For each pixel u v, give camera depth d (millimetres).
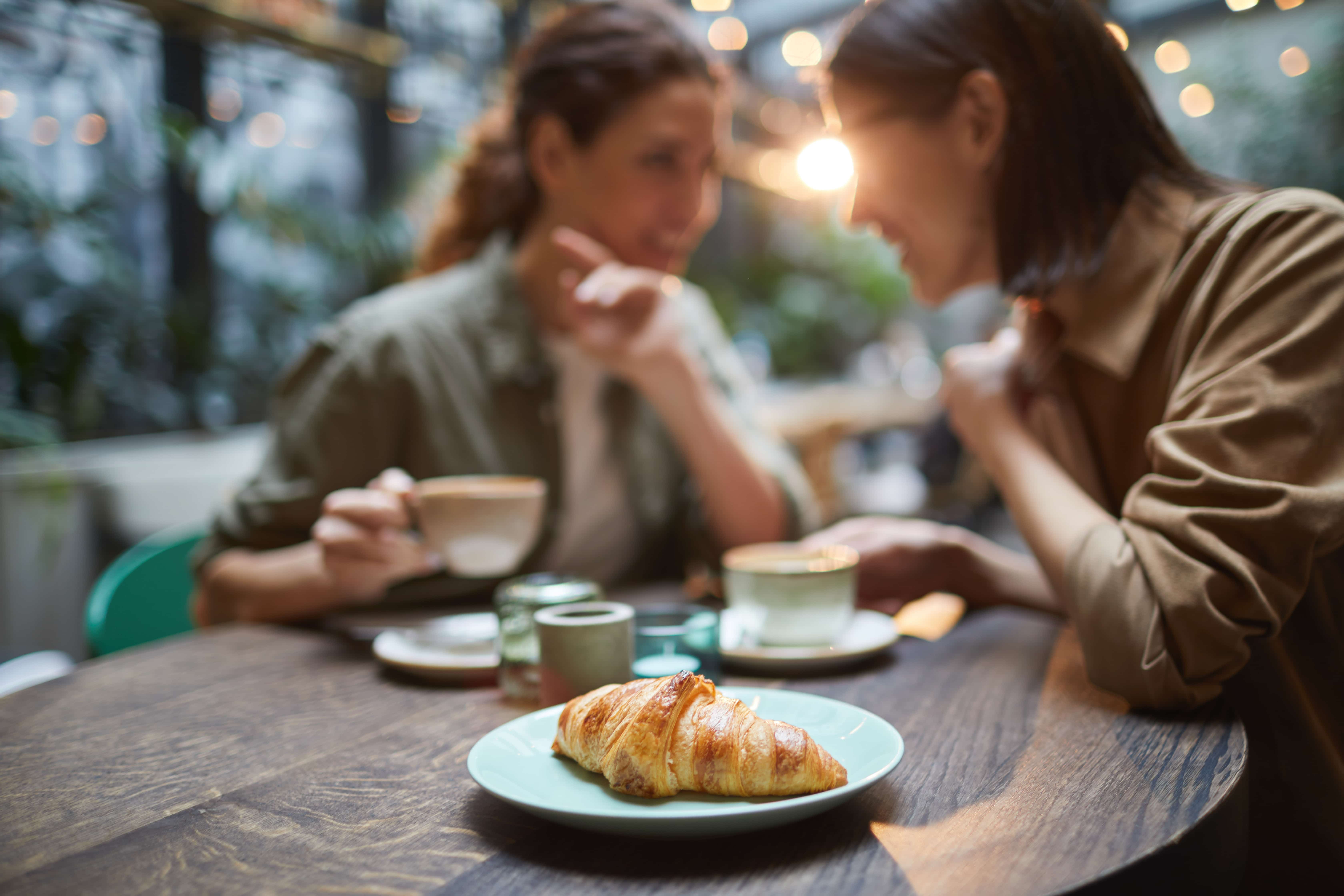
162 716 756
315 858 487
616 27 1386
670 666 748
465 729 714
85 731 719
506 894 442
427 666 833
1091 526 780
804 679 840
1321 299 731
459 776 611
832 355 6523
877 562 1106
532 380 1423
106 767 639
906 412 5637
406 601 1280
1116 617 722
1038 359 951
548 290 1499
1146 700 708
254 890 452
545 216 1499
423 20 3469
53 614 2150
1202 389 750
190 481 2422
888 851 478
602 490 1531
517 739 605
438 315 1409
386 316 1374
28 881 467
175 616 1373
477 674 846
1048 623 1042
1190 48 5234
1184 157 907
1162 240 859
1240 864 546
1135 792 546
